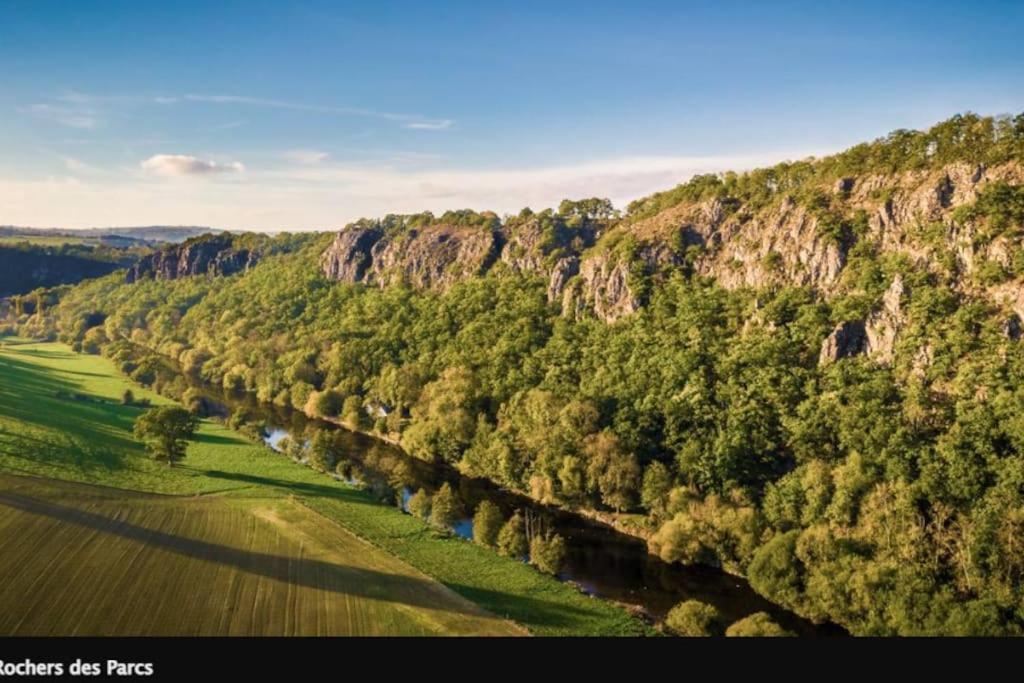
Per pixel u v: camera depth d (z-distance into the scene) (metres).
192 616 69.75
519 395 145.12
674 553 96.06
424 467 139.50
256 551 86.25
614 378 142.38
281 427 170.62
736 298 153.50
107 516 92.94
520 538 93.25
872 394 112.19
